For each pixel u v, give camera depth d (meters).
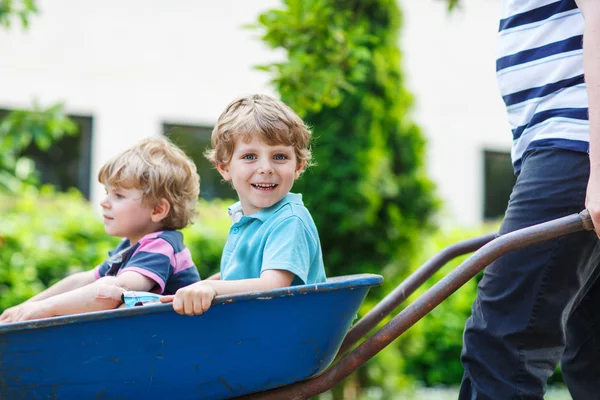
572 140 2.01
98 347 1.85
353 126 5.95
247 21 9.05
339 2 4.55
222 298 1.85
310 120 5.96
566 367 2.43
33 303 2.18
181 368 1.92
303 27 3.92
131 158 2.55
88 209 7.04
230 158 2.31
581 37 2.06
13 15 5.34
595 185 1.84
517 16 2.19
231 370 1.96
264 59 9.06
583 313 2.35
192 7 8.84
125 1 8.57
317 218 5.91
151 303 1.95
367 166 5.93
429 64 9.99
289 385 2.09
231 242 2.36
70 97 8.30
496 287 2.07
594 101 1.85
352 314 2.07
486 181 10.26
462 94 10.11
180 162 2.65
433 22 10.05
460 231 8.09
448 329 7.60
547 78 2.10
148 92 8.61
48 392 1.88
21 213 6.66
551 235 1.90
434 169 9.88
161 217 2.56
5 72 8.06
